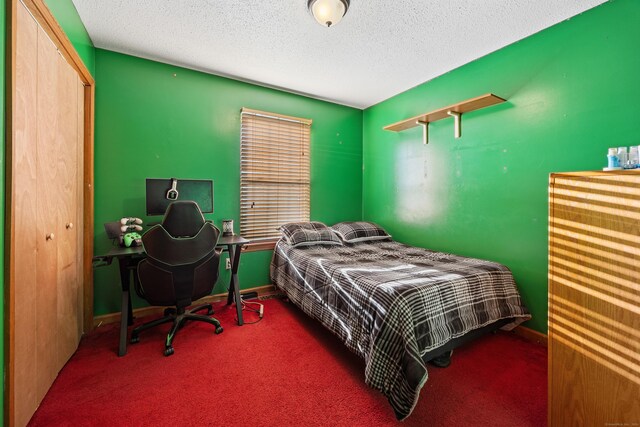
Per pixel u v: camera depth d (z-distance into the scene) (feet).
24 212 4.11
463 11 6.08
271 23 6.57
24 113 4.09
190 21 6.51
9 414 3.69
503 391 5.04
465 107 7.91
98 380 5.24
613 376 3.62
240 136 9.69
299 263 8.00
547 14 6.15
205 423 4.27
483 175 7.98
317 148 11.38
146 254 5.98
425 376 4.18
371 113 12.15
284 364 5.81
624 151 4.69
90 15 6.28
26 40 4.14
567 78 6.29
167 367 5.67
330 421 4.33
